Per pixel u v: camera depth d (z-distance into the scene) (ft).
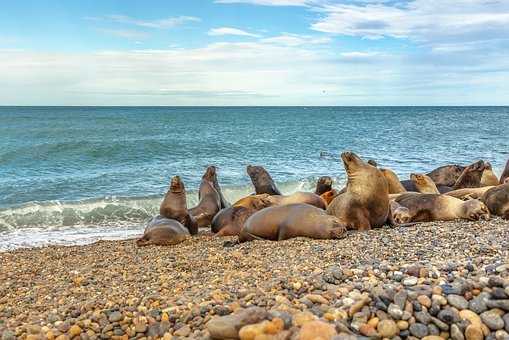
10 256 34.96
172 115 422.00
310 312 16.30
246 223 36.47
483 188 49.29
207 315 17.56
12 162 100.73
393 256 25.49
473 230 33.60
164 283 24.02
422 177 54.03
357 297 17.12
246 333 14.48
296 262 25.68
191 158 110.93
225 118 362.33
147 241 37.78
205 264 27.94
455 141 155.33
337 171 90.84
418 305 16.21
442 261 22.21
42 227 52.08
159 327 17.65
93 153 113.29
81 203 59.57
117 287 24.25
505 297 16.11
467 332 15.16
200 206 50.57
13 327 18.72
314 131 210.59
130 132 188.34
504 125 256.73
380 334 15.29
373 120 336.49
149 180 81.05
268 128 231.91
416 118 370.73
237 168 96.12
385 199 36.50
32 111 511.81
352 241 31.24
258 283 20.92
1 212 55.72
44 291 24.85
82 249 37.32
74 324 18.26
